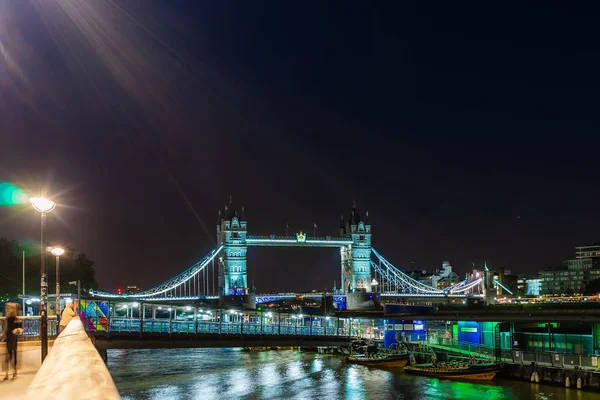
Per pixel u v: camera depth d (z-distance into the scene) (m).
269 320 168.62
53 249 59.16
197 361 131.38
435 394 85.56
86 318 93.38
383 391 89.12
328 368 116.62
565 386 86.94
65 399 5.21
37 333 50.53
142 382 97.06
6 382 20.88
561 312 100.00
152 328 98.19
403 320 133.38
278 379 101.31
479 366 96.25
